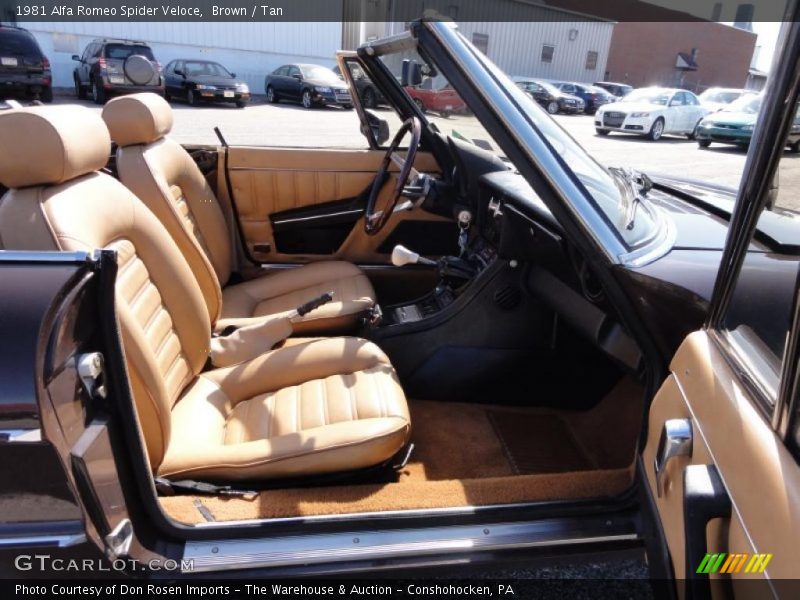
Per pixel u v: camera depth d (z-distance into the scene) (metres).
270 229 2.94
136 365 1.35
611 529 1.40
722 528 0.90
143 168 1.94
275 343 2.12
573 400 2.17
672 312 1.39
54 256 1.04
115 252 1.07
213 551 1.26
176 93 14.73
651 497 1.21
